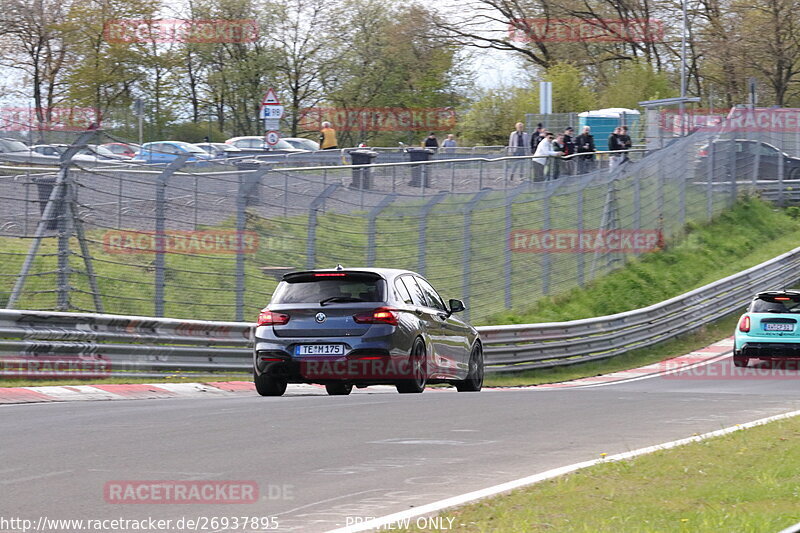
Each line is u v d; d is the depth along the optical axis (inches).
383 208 1995.6
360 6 6259.8
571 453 817.5
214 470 721.0
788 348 1998.0
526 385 2036.2
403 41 6023.6
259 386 1293.1
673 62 6264.8
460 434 909.8
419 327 1300.4
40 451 780.6
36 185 1553.9
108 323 1477.6
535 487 662.5
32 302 1523.1
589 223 2775.6
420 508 603.2
